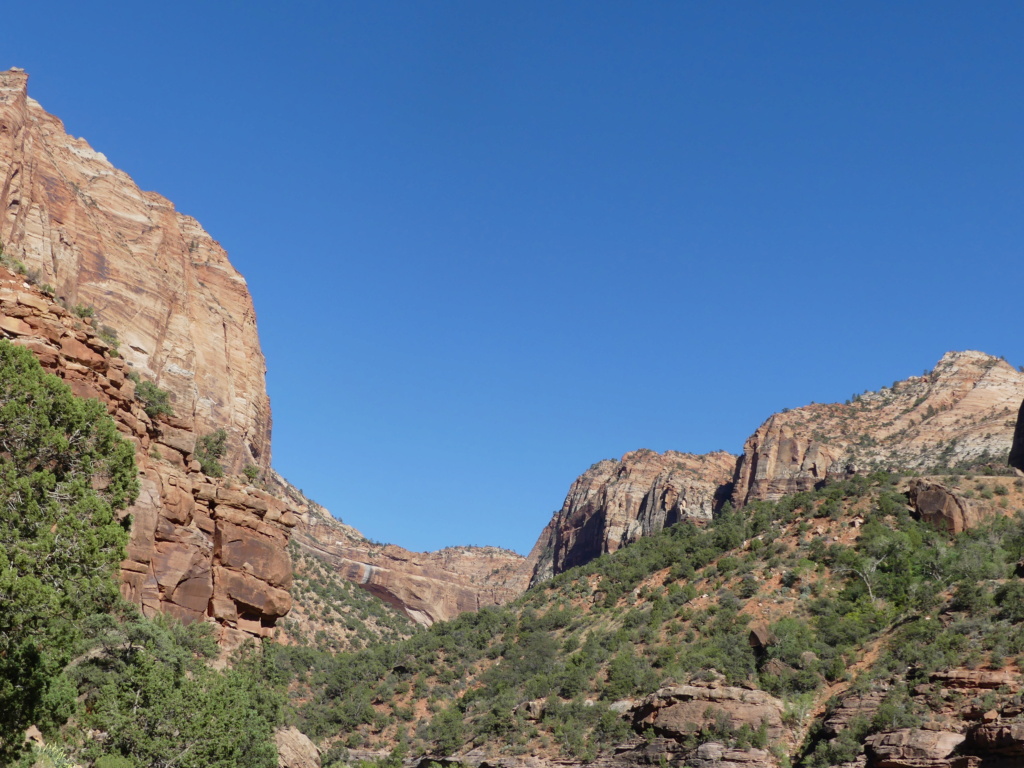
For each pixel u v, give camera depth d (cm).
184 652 6297
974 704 8162
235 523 7819
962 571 11512
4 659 4069
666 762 9431
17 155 10119
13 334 6250
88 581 4050
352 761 11119
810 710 9669
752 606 12212
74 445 4356
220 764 5434
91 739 5091
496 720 11169
